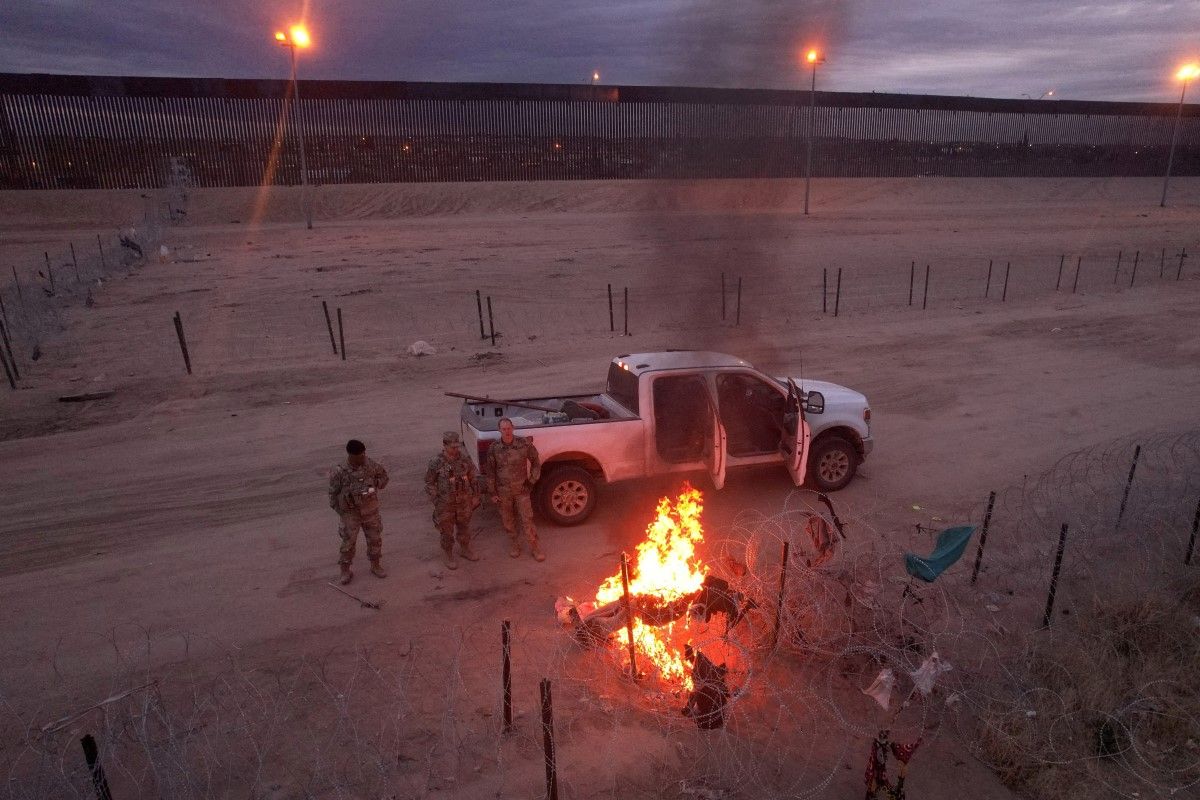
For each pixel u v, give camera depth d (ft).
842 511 28.60
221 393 44.75
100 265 82.17
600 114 167.02
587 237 109.09
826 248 101.40
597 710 17.72
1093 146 199.31
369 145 153.79
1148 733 16.98
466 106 158.20
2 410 41.81
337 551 26.16
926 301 70.49
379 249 98.07
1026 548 25.38
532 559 25.27
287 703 18.10
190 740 16.84
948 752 16.58
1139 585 22.15
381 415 40.73
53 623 21.86
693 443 28.45
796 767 16.11
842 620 19.89
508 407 30.48
